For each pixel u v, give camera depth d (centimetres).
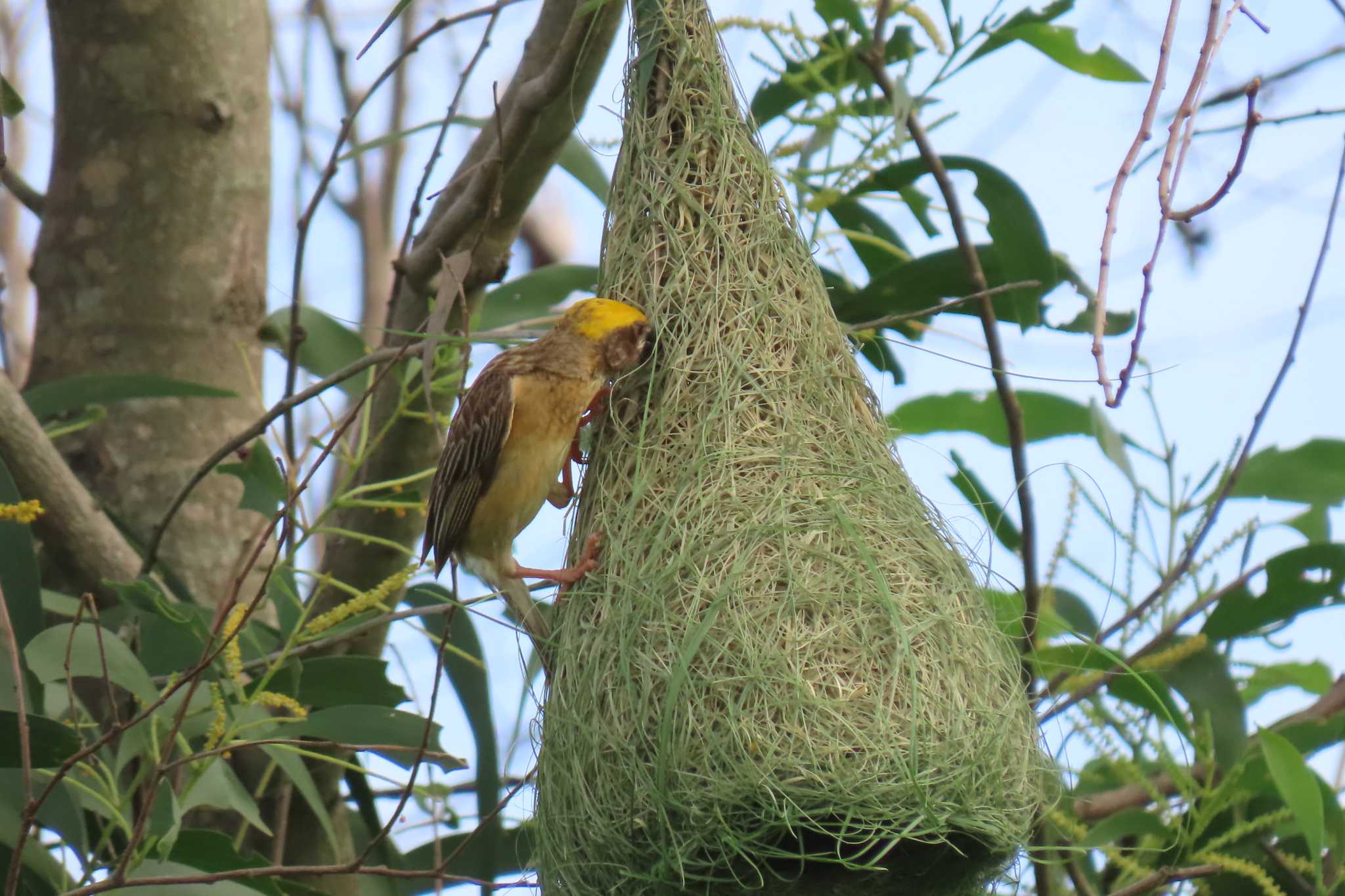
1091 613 966
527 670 757
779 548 727
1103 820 829
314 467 728
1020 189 905
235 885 800
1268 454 1017
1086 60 938
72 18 1216
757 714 687
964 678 717
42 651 789
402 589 1034
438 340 809
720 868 688
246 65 1238
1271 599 885
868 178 895
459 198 1012
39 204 1232
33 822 760
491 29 884
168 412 1183
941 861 720
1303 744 902
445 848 984
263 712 904
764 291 792
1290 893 839
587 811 715
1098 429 927
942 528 784
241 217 1227
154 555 967
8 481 859
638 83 820
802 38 870
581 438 855
